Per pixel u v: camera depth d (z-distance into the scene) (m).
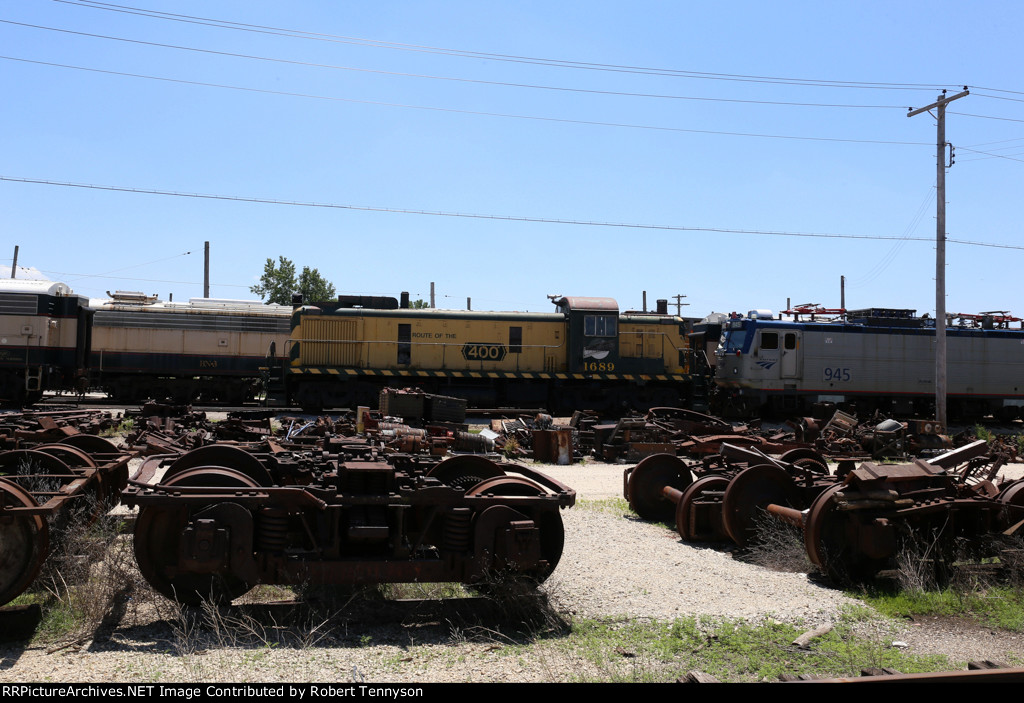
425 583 6.55
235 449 6.39
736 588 6.98
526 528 5.79
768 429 22.67
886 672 4.53
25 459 7.06
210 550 5.34
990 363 29.25
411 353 26.25
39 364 25.73
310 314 25.77
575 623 5.83
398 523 5.89
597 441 17.47
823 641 5.56
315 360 25.77
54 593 5.78
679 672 4.86
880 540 6.83
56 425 9.52
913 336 28.45
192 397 28.77
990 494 7.95
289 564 5.55
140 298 29.66
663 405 27.31
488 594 6.05
